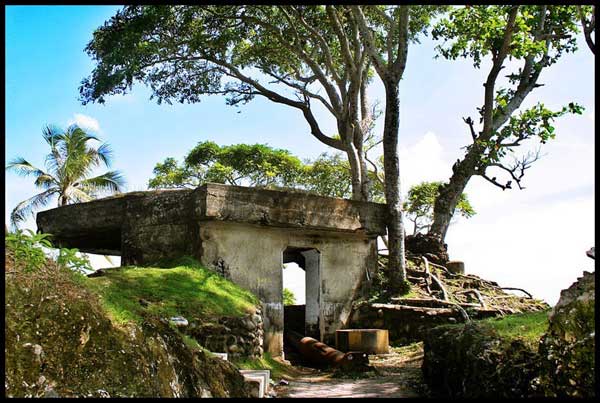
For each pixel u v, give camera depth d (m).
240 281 12.93
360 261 15.08
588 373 4.98
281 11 18.30
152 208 13.56
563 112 17.06
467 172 18.25
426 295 15.31
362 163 18.83
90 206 14.44
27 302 4.64
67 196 23.66
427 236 17.98
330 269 14.53
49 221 15.05
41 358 4.36
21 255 5.01
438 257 17.58
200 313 10.16
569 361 5.21
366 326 14.30
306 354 12.52
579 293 5.77
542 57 18.72
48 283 4.96
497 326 7.25
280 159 29.69
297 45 18.62
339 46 21.06
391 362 12.26
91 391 4.46
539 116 17.19
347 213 14.45
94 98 18.19
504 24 17.61
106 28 17.98
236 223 13.04
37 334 4.48
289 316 16.77
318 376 10.96
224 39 19.08
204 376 6.01
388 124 15.84
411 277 16.06
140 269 11.30
